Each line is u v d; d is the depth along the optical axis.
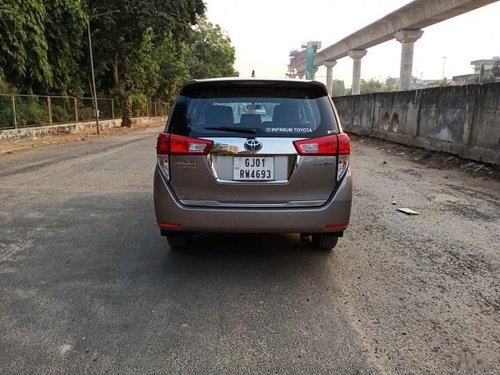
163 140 3.96
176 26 28.34
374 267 4.33
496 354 2.89
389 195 7.52
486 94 9.60
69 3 22.83
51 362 2.77
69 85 25.23
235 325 3.22
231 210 3.87
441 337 3.09
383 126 16.42
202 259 4.50
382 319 3.33
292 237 5.21
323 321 3.29
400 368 2.73
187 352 2.88
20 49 18.89
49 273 4.13
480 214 6.30
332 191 3.97
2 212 6.31
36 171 10.18
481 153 9.68
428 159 11.67
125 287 3.84
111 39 28.67
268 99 4.07
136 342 2.99
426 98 12.62
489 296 3.72
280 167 3.88
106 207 6.62
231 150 3.85
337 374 2.67
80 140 19.73
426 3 31.62
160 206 3.99
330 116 4.06
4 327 3.17
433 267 4.34
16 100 19.14
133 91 35.41
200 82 4.09
